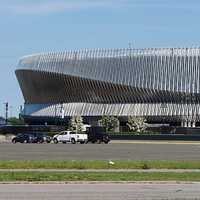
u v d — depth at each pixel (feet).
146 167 156.87
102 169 151.02
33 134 469.98
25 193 97.55
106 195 94.84
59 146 362.12
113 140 532.32
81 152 261.03
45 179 121.08
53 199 88.63
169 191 102.47
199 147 351.05
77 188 107.24
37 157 210.18
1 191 100.89
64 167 154.40
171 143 452.76
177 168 156.15
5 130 652.48
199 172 141.38
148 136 540.52
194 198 90.79
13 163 161.07
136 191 102.06
